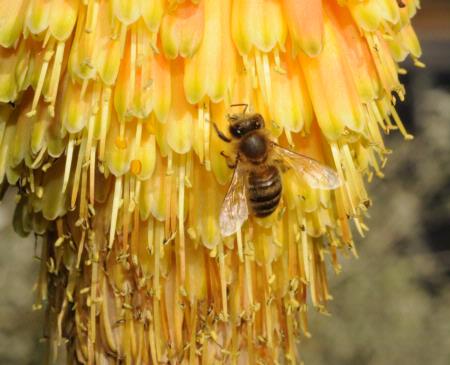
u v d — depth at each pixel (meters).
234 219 0.20
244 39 0.20
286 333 0.22
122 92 0.20
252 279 0.21
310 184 0.21
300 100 0.20
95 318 0.21
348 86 0.20
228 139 0.20
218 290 0.21
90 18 0.20
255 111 0.20
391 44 0.21
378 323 0.46
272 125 0.20
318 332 0.45
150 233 0.21
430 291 0.50
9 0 0.20
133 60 0.20
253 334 0.21
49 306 0.22
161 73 0.20
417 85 0.55
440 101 0.52
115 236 0.21
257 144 0.21
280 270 0.21
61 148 0.20
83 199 0.20
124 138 0.20
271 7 0.20
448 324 0.47
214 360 0.21
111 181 0.21
